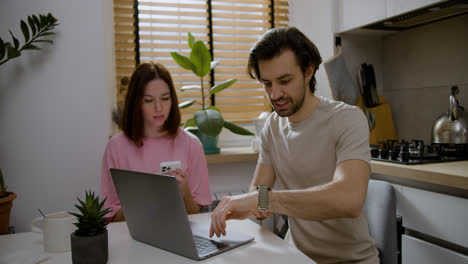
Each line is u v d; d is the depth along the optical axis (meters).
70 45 1.82
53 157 1.81
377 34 2.37
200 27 2.51
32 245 0.97
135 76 1.47
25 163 1.77
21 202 1.78
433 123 2.07
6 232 1.46
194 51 1.96
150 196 0.85
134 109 1.47
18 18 1.74
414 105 2.22
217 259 0.84
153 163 1.50
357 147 1.03
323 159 1.15
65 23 1.80
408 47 2.25
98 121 1.87
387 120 2.29
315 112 1.17
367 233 1.15
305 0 2.62
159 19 2.37
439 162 1.67
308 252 1.21
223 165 2.40
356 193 0.93
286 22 2.70
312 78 1.19
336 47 2.34
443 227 1.46
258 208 0.95
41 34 1.67
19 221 1.78
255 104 2.65
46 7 1.77
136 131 1.48
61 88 1.81
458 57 1.92
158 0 2.38
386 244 1.19
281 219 2.19
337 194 0.92
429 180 1.47
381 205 1.24
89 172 1.87
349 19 2.21
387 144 2.03
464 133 1.76
